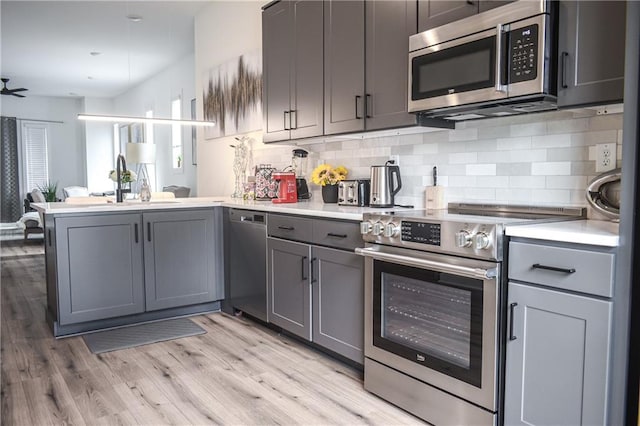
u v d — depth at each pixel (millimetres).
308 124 3213
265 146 4312
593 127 2039
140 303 3439
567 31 1783
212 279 3770
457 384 1926
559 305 1600
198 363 2734
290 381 2488
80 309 3201
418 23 2398
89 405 2229
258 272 3322
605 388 1488
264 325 3447
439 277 1964
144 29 6039
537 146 2248
